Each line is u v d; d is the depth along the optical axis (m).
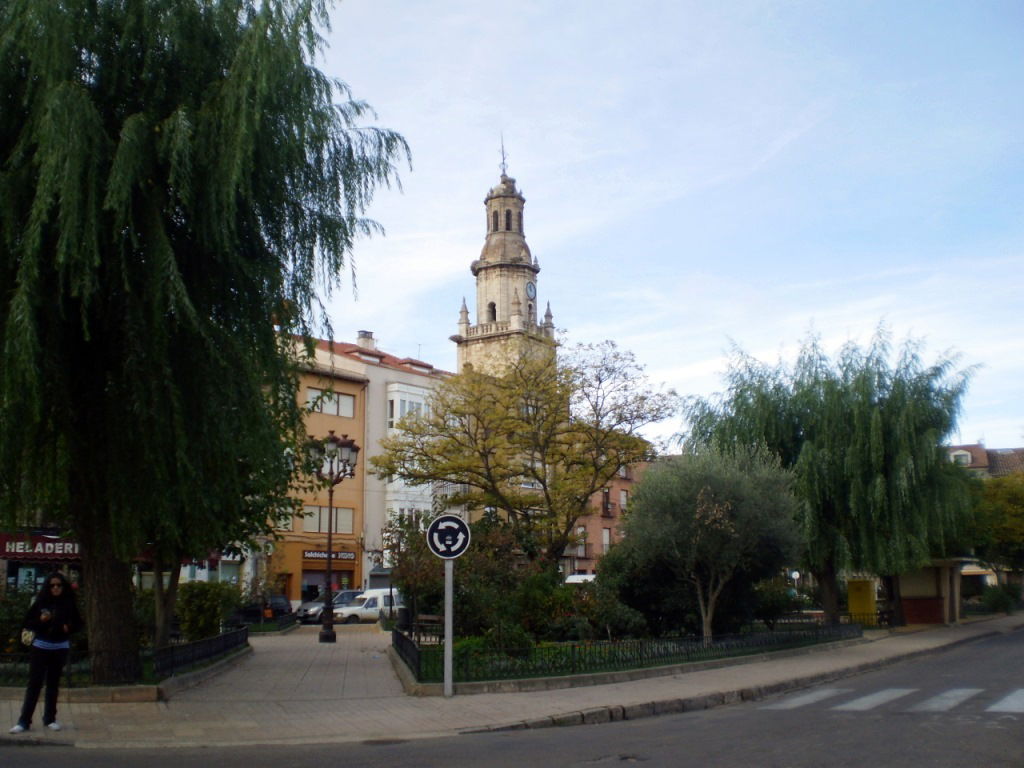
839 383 30.58
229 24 12.30
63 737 10.09
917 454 29.42
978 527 38.22
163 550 16.75
